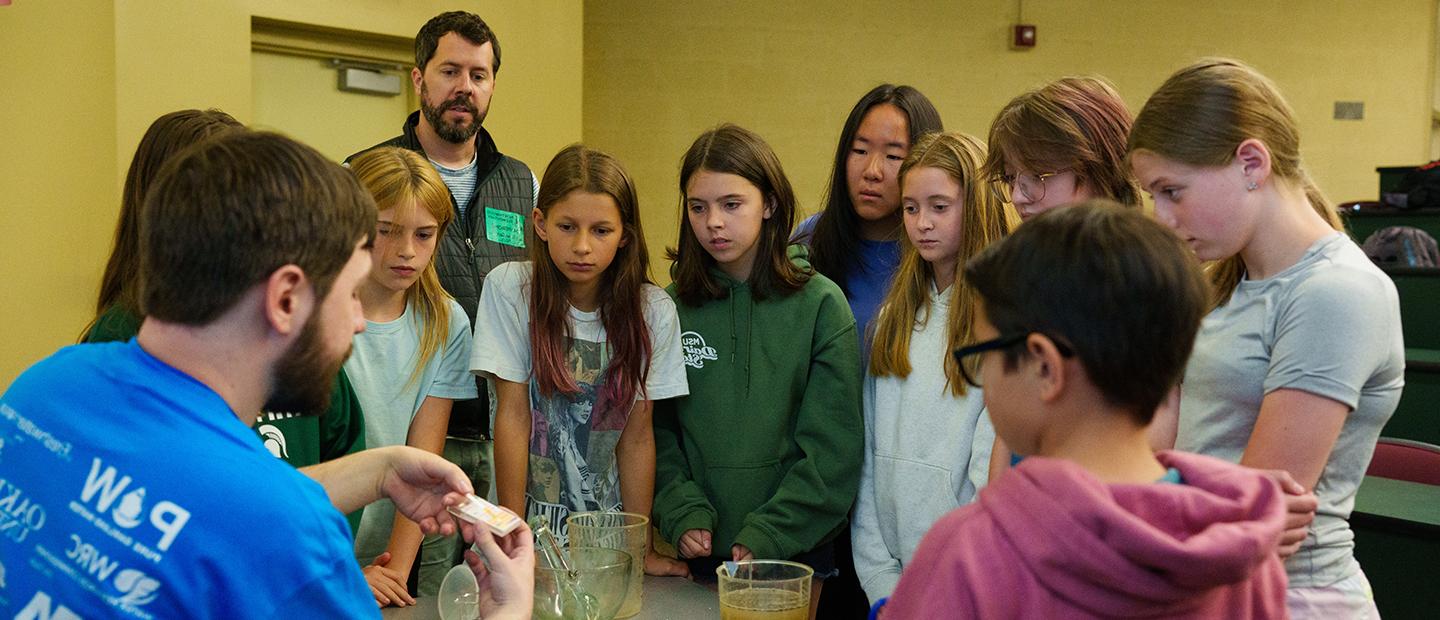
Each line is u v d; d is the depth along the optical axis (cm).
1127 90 676
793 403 211
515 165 301
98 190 372
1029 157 171
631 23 635
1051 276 88
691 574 194
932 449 197
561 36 491
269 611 96
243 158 100
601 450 202
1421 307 418
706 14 638
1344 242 132
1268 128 130
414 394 206
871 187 241
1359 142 703
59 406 101
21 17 358
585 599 143
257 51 414
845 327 212
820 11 646
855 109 249
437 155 294
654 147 639
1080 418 90
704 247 211
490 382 234
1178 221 134
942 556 89
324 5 415
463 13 293
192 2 385
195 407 99
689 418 211
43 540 97
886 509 205
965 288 189
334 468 135
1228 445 139
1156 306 87
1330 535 135
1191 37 680
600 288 203
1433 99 711
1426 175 500
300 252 99
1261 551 82
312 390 106
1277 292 133
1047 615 83
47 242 368
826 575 212
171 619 95
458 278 279
